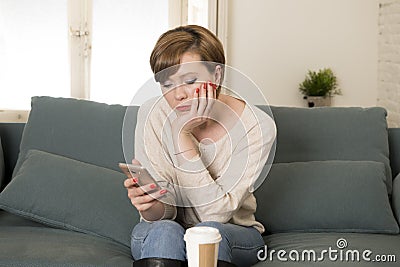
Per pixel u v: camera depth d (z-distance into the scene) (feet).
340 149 8.83
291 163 8.61
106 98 12.81
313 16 13.43
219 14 12.95
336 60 13.53
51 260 6.68
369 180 8.29
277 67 13.41
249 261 6.72
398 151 9.20
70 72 12.52
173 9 12.92
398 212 8.25
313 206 8.17
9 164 9.48
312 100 13.16
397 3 12.53
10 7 12.37
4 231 7.87
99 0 12.64
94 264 6.67
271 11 13.32
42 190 8.21
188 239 5.05
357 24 13.52
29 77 12.49
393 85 12.79
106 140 8.93
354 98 13.62
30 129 9.15
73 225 8.02
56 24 12.48
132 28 12.82
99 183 8.32
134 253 6.64
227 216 6.65
